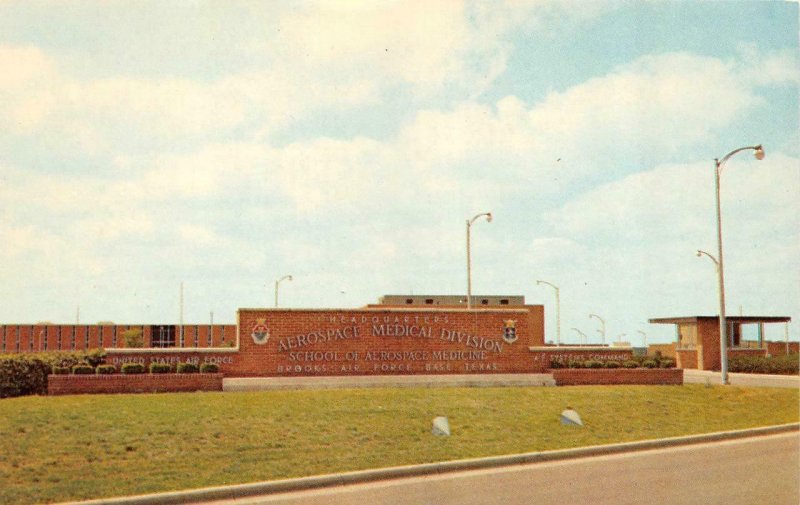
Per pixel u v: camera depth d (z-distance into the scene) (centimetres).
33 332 7038
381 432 1797
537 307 7112
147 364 2638
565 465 1588
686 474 1477
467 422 1962
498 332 2994
